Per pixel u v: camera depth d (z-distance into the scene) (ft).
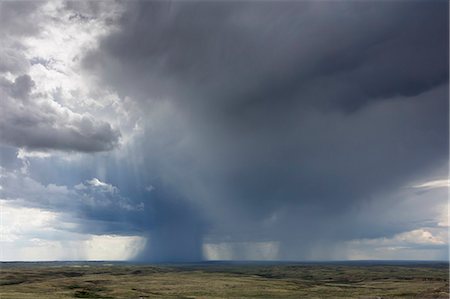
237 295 462.19
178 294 468.34
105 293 465.06
